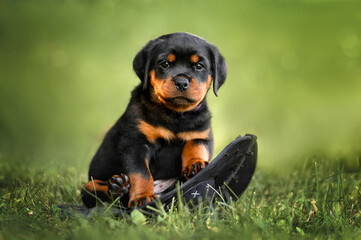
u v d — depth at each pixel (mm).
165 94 3840
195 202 3645
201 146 3994
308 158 5477
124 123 4074
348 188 4441
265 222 3533
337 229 3426
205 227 3361
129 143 3969
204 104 4129
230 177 3852
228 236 3117
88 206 4234
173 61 3969
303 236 3344
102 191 4195
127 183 3793
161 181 4137
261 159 5984
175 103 3854
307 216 3787
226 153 3508
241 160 3801
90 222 3449
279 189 4852
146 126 3963
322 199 4070
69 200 4535
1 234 3109
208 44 4184
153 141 3986
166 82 3855
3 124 8422
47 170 5141
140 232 3129
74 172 5336
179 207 3461
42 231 3244
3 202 3900
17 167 5559
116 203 3920
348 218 3758
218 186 3873
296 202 4148
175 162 4078
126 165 3908
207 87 4109
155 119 3969
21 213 3619
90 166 4504
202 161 3816
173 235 3213
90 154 6758
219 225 3387
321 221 3641
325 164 5164
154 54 4047
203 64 4039
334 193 4137
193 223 3486
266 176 5301
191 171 3797
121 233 3129
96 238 3006
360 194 4160
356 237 3256
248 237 3109
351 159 5141
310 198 4395
